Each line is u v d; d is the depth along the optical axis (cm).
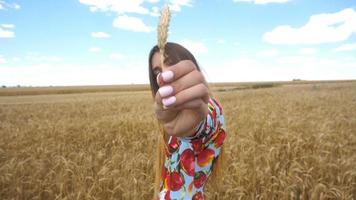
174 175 151
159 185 167
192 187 147
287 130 845
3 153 742
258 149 686
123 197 469
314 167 555
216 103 147
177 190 150
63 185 506
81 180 527
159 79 92
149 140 825
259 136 833
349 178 500
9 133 1045
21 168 569
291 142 698
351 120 1091
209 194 462
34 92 6372
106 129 1016
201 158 145
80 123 1223
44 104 2605
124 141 854
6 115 1833
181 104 93
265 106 1683
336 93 2719
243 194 459
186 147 146
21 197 496
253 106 1706
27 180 541
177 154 150
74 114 1788
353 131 955
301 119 1053
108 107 2123
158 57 151
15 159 634
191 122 101
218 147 147
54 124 1185
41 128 1104
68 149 805
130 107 2064
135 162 591
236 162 589
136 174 540
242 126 998
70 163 605
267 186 489
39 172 569
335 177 534
